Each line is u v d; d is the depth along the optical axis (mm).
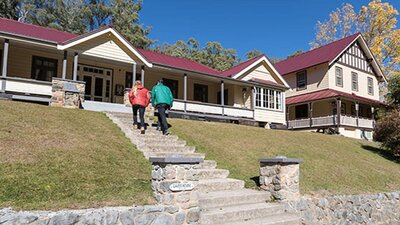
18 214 4410
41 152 6922
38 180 5730
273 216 6758
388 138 16219
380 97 38094
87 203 5215
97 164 7035
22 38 15523
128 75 21609
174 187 5504
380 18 38688
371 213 9312
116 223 4941
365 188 10008
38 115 9766
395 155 16031
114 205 5266
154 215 5266
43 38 17391
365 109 32000
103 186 6020
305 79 31312
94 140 8570
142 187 6227
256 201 7262
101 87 20422
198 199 6246
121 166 7277
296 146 13555
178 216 5477
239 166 9586
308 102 28641
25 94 15273
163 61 23500
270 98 25969
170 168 5551
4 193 5105
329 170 10914
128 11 40125
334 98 26781
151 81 22438
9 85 14867
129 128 10297
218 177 8453
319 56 31234
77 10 38781
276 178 7535
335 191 8969
